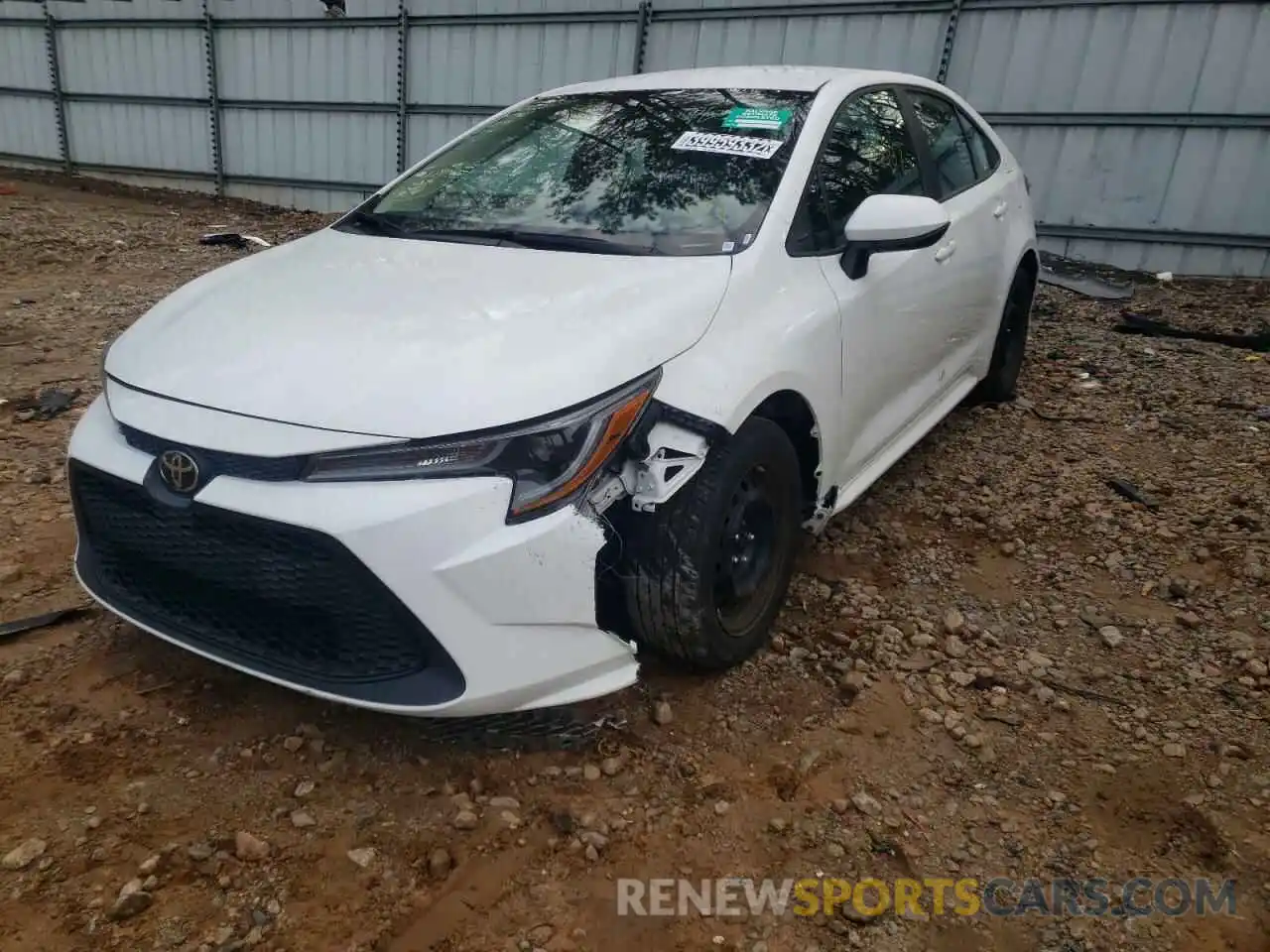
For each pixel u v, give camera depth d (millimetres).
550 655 2277
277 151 14406
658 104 3559
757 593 2881
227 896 2080
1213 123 8773
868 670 2936
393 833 2273
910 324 3541
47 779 2383
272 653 2355
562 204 3174
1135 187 9211
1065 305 7652
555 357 2299
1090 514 3971
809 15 10133
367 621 2209
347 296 2678
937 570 3561
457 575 2127
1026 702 2824
